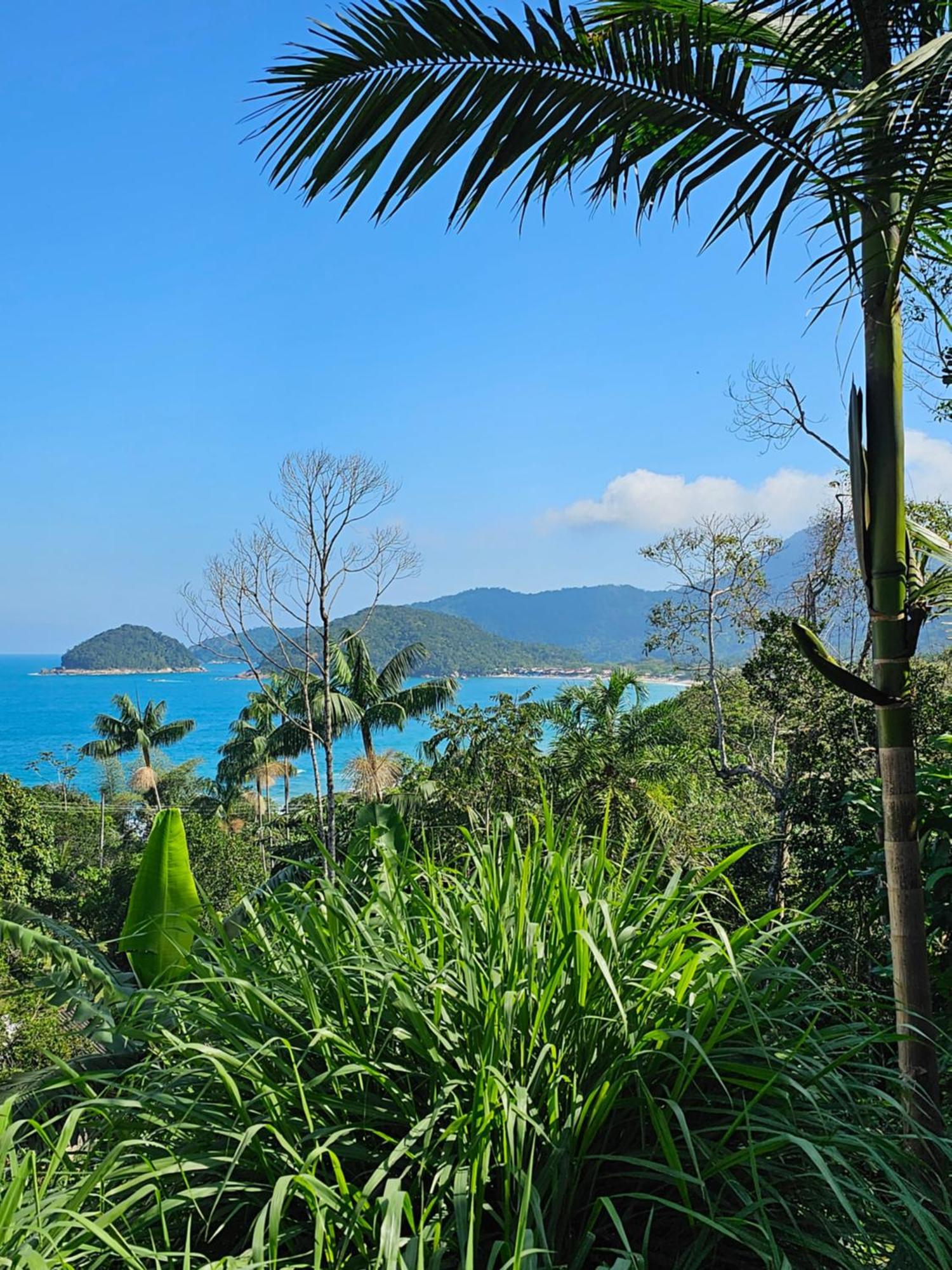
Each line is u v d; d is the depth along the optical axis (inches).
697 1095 87.2
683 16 109.3
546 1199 77.9
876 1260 81.4
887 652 108.0
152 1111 85.6
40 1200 71.3
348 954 97.0
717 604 885.2
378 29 109.2
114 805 1898.4
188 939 158.9
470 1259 64.5
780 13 100.3
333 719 1037.8
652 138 117.8
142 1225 75.8
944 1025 122.1
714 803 705.6
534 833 112.3
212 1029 94.8
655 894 111.1
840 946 166.4
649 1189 82.7
